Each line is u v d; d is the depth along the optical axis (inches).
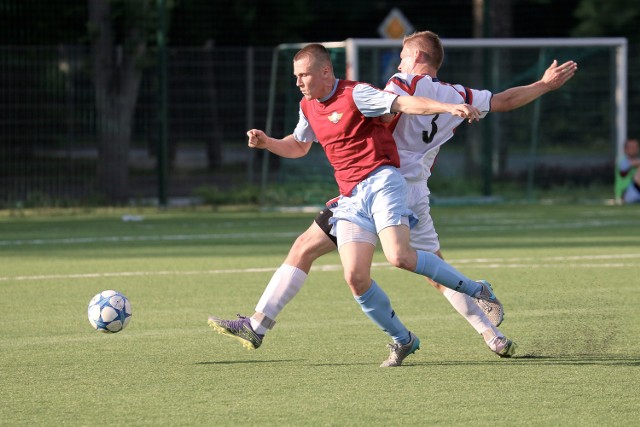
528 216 2394.2
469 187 2908.5
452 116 917.8
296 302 1250.6
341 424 714.8
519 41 2723.9
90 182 2871.6
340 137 868.6
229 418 732.0
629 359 911.0
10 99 2864.2
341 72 2674.7
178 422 723.4
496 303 912.9
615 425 709.9
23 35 3139.8
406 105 824.9
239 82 3545.8
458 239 1952.5
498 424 713.0
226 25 3641.7
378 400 778.8
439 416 732.7
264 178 2741.1
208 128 3221.0
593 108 3280.0
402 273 1492.4
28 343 1012.5
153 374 874.1
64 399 791.1
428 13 4141.2
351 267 864.3
